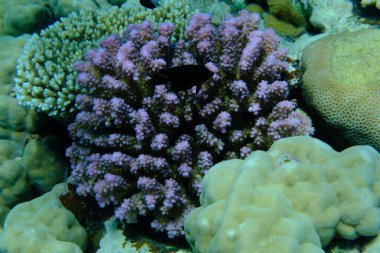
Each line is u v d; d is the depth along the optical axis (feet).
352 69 2.09
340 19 2.54
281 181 1.69
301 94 2.34
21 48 2.85
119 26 2.85
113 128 2.18
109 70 2.13
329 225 1.61
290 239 1.50
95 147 2.24
